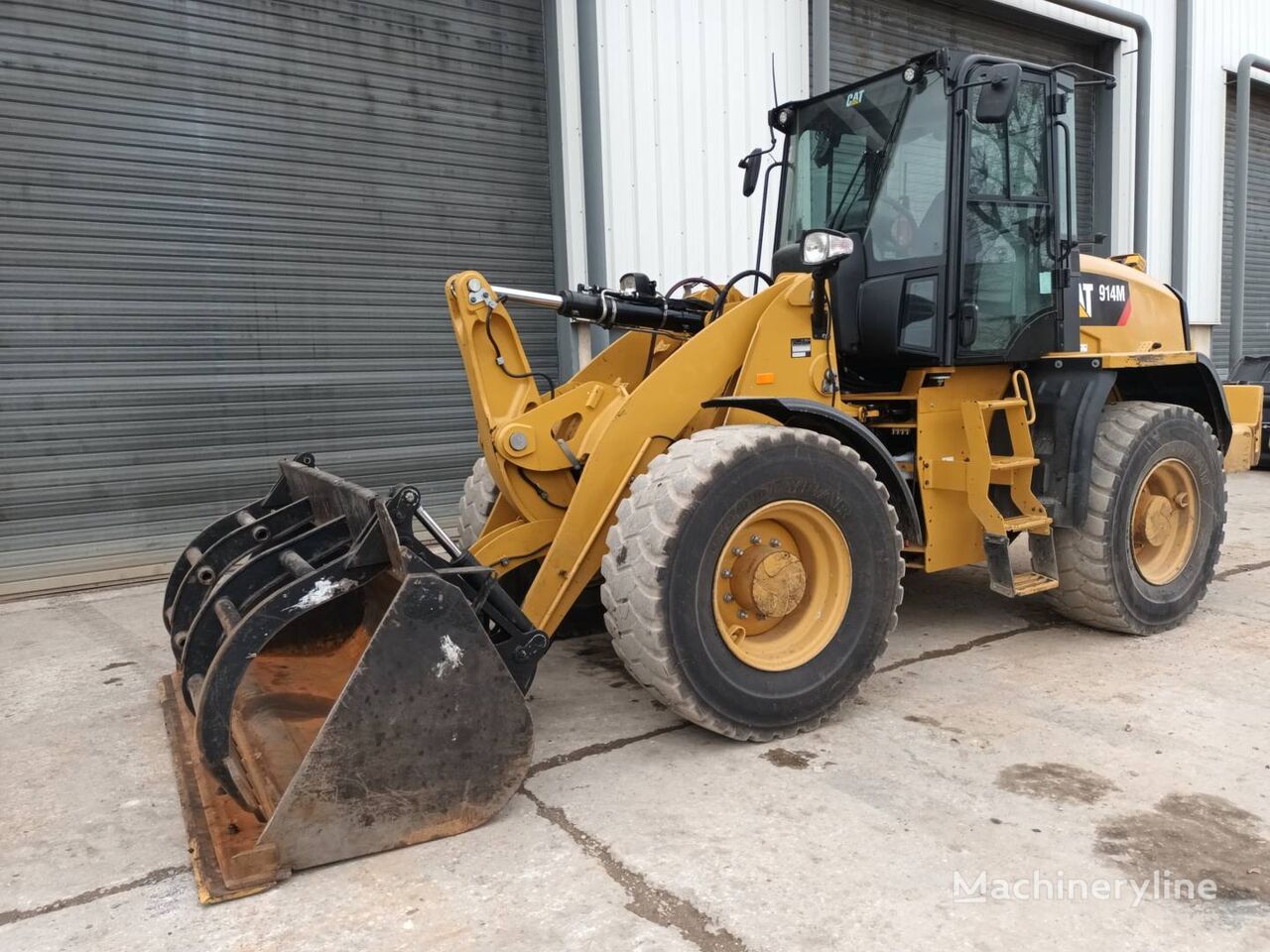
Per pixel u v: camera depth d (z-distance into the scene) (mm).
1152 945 1896
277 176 5836
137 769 2873
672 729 3078
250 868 2137
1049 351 3861
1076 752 2834
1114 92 10188
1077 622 4188
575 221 6691
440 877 2188
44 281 5219
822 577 3094
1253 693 3318
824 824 2404
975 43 9164
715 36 7109
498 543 3174
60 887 2209
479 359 3143
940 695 3344
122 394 5469
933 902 2049
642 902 2066
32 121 5137
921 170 3607
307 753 2295
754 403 2982
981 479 3564
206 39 5555
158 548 5641
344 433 6207
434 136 6363
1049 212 3826
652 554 2693
